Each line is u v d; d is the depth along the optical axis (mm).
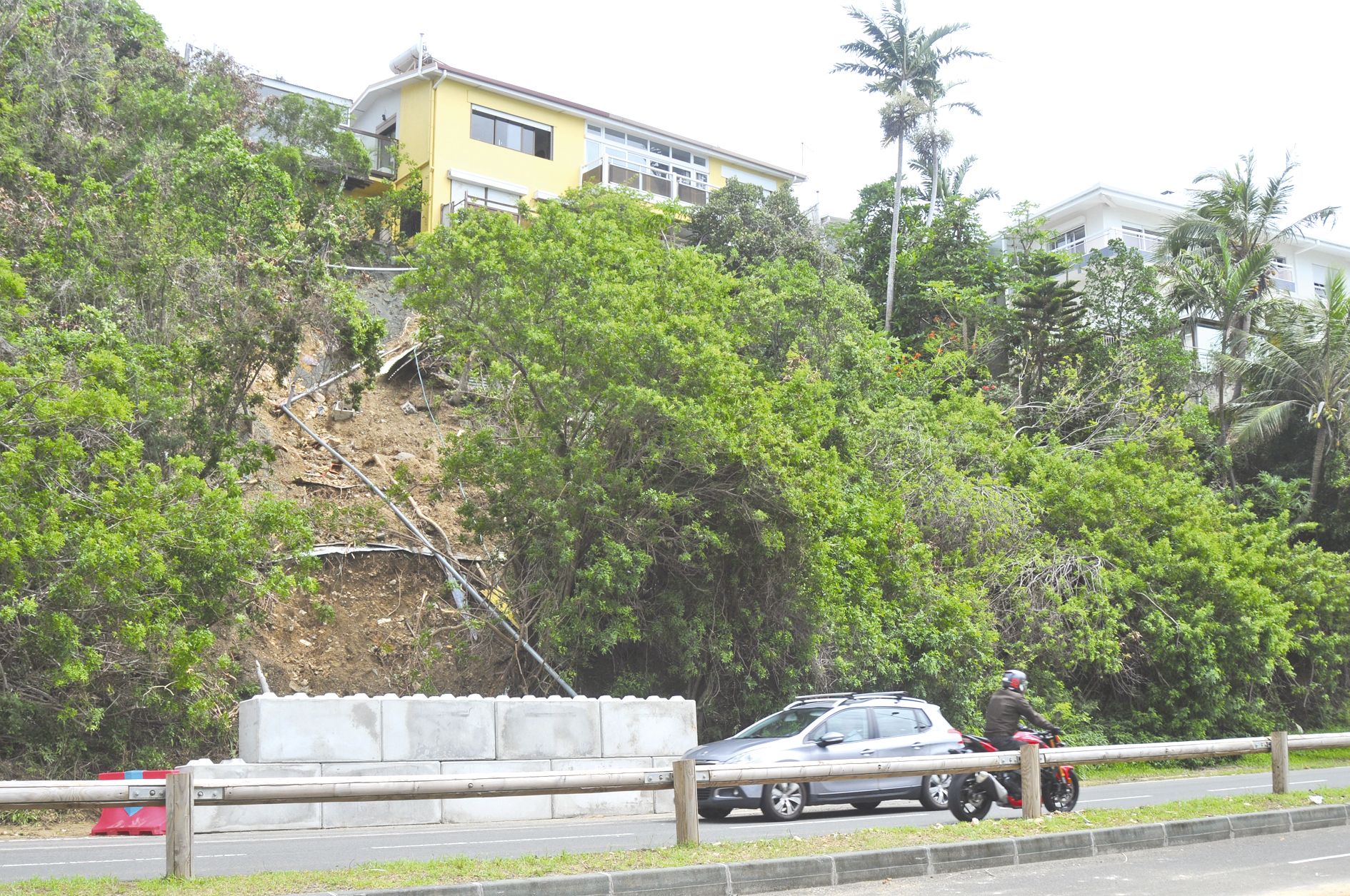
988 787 13281
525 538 22344
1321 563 34969
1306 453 42156
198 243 20672
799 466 22141
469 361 23781
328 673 21453
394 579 23656
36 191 21266
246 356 20391
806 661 22984
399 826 14883
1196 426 37125
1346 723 35375
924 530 27641
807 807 16906
